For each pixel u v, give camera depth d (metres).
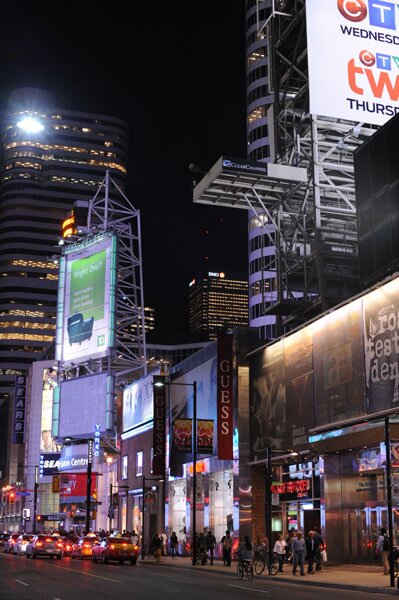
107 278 95.00
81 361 95.69
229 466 48.41
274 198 53.56
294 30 52.84
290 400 42.00
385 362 32.53
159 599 20.16
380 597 21.67
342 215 50.72
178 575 33.53
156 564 46.09
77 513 106.44
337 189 49.06
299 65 53.94
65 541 64.75
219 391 48.59
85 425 90.94
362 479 36.53
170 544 56.44
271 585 27.38
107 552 45.19
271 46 56.34
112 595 21.50
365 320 34.50
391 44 50.00
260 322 122.88
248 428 47.41
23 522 139.62
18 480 153.00
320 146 52.22
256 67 132.12
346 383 35.75
